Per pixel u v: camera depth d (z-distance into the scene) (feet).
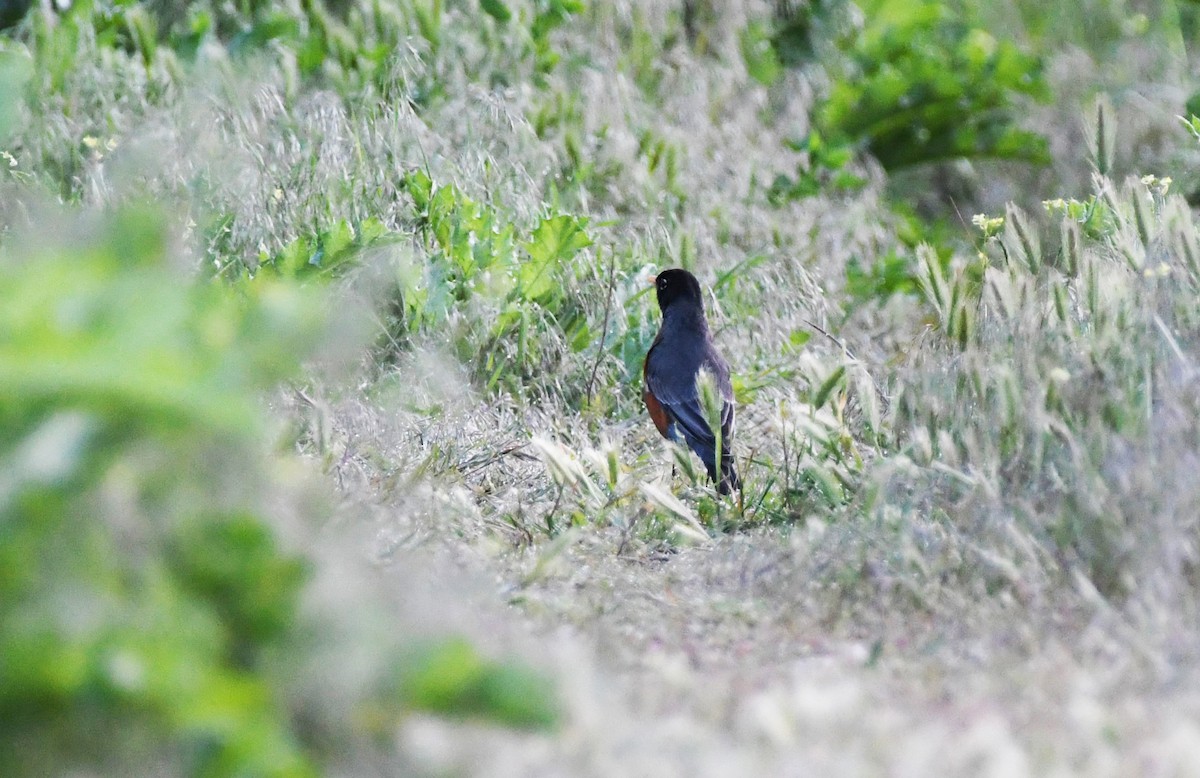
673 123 62.34
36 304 14.53
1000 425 30.22
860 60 73.05
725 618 26.17
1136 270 33.09
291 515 16.83
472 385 42.96
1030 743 19.12
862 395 33.27
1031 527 27.63
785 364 47.06
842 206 61.26
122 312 14.62
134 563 15.03
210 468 15.55
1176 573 25.12
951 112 69.82
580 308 47.37
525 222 50.57
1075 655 23.31
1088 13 82.38
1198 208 59.26
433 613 17.30
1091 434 27.66
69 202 44.24
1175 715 20.36
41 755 14.56
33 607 14.40
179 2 60.08
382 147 50.90
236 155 46.78
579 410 43.78
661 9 66.59
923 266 34.53
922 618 26.03
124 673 14.30
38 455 14.11
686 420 42.39
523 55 61.05
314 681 15.39
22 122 47.32
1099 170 41.24
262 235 44.88
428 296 43.34
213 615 15.47
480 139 53.31
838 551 28.37
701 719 19.38
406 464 35.68
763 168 61.05
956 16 78.79
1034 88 70.23
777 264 51.78
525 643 20.99
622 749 17.30
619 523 33.76
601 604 26.58
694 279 44.75
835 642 24.75
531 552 31.81
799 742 18.61
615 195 55.72
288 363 15.94
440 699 15.47
